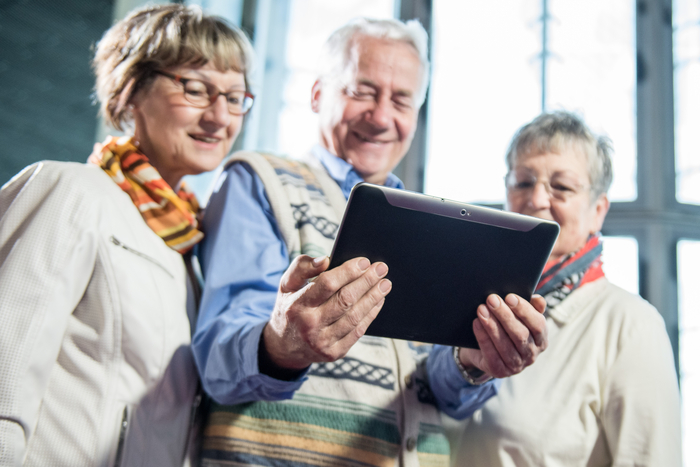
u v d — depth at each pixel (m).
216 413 1.13
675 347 2.58
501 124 2.94
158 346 1.09
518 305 0.96
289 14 3.33
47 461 0.97
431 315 0.97
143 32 1.25
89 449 0.99
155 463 1.06
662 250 2.68
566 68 2.96
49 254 1.00
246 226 1.21
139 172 1.20
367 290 0.86
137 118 1.27
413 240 0.90
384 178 1.56
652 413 1.21
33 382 0.96
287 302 0.87
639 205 2.77
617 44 2.95
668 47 2.94
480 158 2.93
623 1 2.99
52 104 2.46
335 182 1.44
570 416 1.25
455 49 3.09
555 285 1.40
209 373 1.05
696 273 2.68
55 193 1.05
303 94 3.23
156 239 1.19
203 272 1.24
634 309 1.34
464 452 1.32
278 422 1.10
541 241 0.95
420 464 1.16
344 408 1.12
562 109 1.52
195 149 1.26
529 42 3.01
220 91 1.26
